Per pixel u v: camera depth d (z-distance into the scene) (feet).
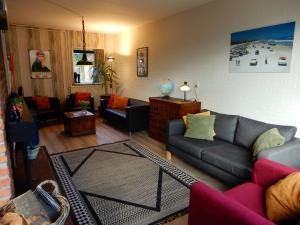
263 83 9.80
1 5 6.35
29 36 18.89
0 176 5.50
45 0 11.69
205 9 12.21
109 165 10.64
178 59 14.51
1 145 5.39
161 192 8.31
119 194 8.17
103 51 22.34
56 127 17.69
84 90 22.02
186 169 10.21
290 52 8.70
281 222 4.74
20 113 7.77
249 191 5.85
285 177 5.41
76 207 7.36
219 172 8.53
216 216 4.41
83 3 12.21
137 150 12.65
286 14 8.71
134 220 6.77
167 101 13.24
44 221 4.65
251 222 3.74
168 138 11.13
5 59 11.89
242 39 10.43
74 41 20.84
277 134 7.96
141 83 18.83
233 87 11.16
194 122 10.91
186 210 7.27
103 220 6.75
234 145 9.86
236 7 10.55
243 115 10.84
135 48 19.16
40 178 8.54
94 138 14.90
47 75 20.17
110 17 15.37
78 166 10.51
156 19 15.85
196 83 13.33
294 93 8.75
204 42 12.49
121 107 18.80
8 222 4.33
